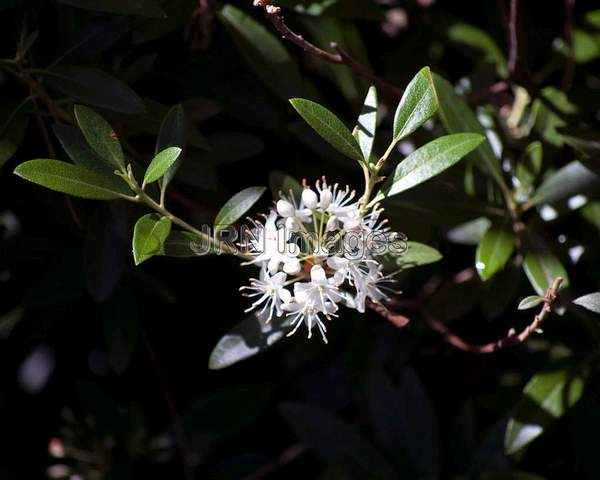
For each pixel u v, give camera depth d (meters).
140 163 0.76
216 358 0.73
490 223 0.76
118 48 0.77
